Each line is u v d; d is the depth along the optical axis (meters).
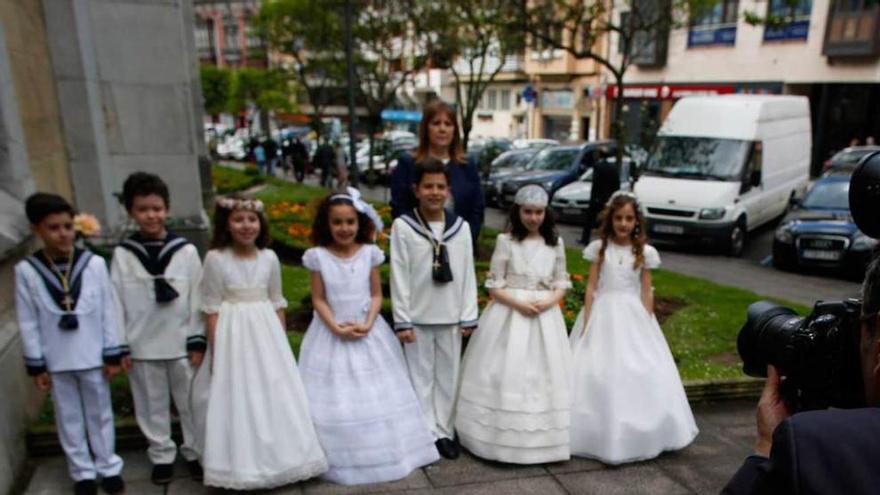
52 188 5.47
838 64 19.50
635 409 3.43
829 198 9.87
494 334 3.52
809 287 8.53
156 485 3.19
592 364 3.53
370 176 18.64
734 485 1.06
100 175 6.04
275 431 3.08
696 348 5.25
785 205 12.79
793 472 0.87
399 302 3.46
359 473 3.19
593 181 10.11
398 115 23.94
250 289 3.16
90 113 5.92
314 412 3.25
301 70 22.67
